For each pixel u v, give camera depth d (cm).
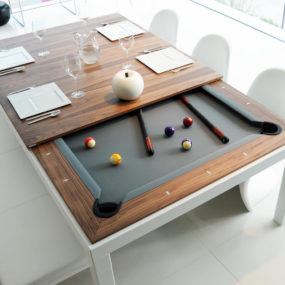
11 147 230
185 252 219
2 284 159
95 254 139
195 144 181
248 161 168
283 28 420
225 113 201
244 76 374
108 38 283
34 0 530
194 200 155
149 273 210
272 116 192
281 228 229
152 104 214
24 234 178
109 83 227
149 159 173
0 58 260
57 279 185
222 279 206
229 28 460
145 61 246
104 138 189
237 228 230
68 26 307
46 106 206
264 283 203
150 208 148
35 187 202
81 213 147
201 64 242
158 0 555
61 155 176
